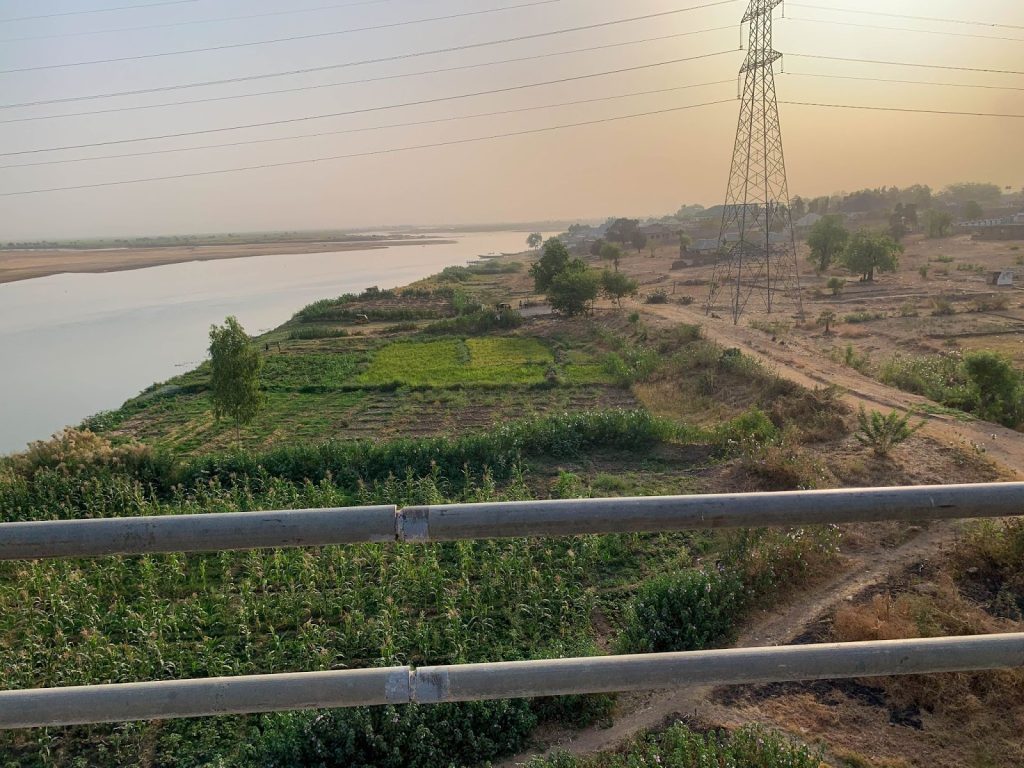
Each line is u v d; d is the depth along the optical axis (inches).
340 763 314.2
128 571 514.3
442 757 316.2
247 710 75.5
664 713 316.8
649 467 704.4
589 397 1040.8
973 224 4195.4
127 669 392.2
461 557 501.7
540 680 77.5
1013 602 358.0
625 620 422.6
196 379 1240.8
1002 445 650.2
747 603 400.5
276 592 484.7
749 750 268.2
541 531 75.2
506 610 437.7
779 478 618.8
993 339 1245.7
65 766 336.5
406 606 458.3
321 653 399.5
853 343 1293.1
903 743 278.4
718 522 76.5
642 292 2266.2
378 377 1208.2
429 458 716.0
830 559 432.5
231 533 72.7
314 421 967.0
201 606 462.3
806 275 2532.0
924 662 80.1
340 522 73.3
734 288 2263.8
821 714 299.0
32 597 475.2
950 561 401.7
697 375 1034.7
